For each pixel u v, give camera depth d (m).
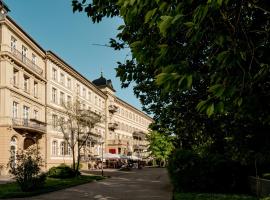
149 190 20.28
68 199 16.27
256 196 15.38
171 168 18.98
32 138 39.66
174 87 4.19
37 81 42.59
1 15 34.44
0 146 33.94
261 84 4.96
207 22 4.37
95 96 65.44
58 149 47.09
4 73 34.53
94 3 7.43
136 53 5.25
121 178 32.28
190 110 10.84
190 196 15.46
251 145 8.88
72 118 41.06
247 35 4.74
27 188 18.98
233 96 4.36
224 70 4.38
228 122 8.93
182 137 14.44
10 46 35.69
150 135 69.00
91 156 56.62
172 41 5.16
